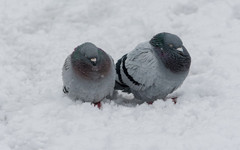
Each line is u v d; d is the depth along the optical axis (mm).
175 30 15945
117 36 15945
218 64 13672
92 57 11266
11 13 16469
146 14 16547
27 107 11680
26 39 15508
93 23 16516
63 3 17094
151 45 12047
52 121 10938
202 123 10500
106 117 11047
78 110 11305
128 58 12375
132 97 13648
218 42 14898
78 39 15797
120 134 10188
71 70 11617
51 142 10078
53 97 12375
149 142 9711
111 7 16969
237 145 9547
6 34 15672
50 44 15414
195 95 12203
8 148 9953
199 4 16656
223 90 12148
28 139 10305
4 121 11367
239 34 15125
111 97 13125
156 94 12250
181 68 11742
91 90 11656
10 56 14633
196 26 15859
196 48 14820
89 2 17078
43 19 16453
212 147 9508
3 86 12930
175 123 10617
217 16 16109
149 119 10922
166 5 16766
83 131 10406
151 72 11805
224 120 10484
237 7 16359
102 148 9680
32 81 13570
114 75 11969
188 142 9680
